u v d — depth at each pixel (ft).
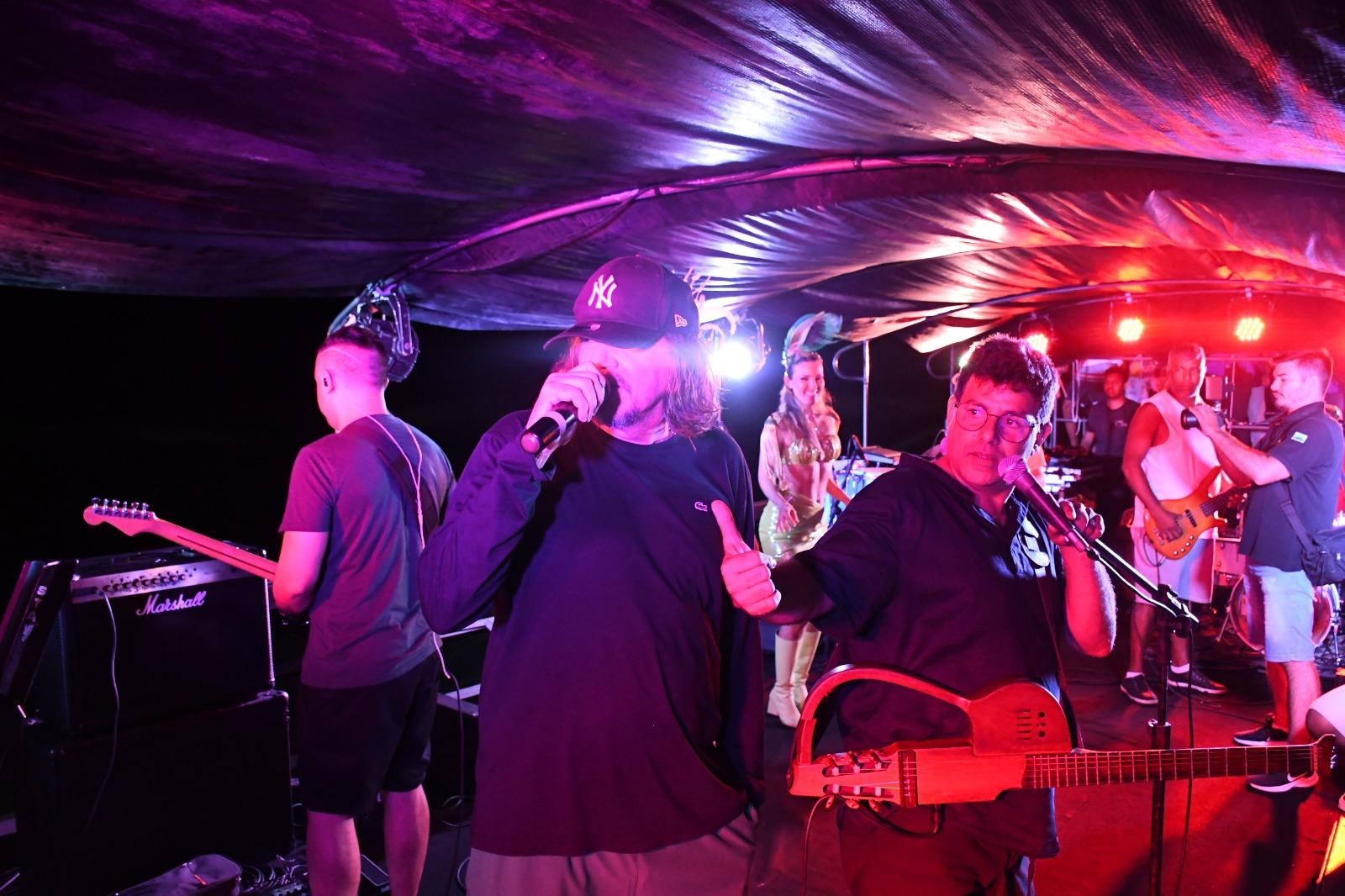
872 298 24.41
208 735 10.12
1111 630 6.37
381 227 12.88
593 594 4.80
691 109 8.92
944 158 11.36
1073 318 27.96
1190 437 16.06
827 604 5.67
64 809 9.11
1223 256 20.95
